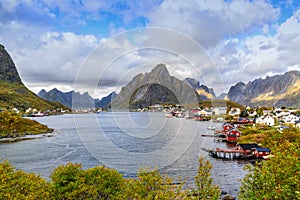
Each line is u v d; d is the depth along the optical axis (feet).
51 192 72.08
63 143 271.49
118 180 78.07
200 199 61.67
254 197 47.96
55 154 213.05
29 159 199.41
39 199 66.39
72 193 70.59
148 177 65.72
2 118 377.71
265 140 239.71
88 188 72.74
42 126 401.29
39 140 301.84
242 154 218.18
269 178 47.65
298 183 45.44
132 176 91.66
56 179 76.18
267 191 47.21
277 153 51.11
